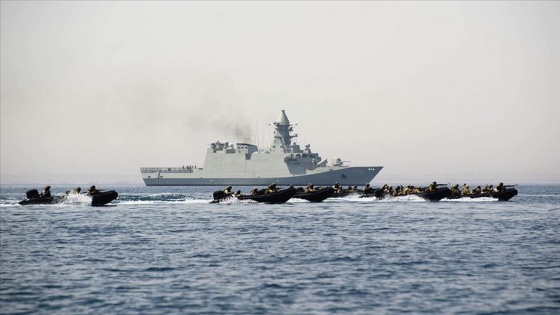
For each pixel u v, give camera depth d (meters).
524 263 177.75
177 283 150.88
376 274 161.50
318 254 193.38
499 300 135.75
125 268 170.00
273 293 141.25
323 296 138.62
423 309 129.00
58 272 164.75
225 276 158.75
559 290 144.38
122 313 126.56
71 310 128.75
